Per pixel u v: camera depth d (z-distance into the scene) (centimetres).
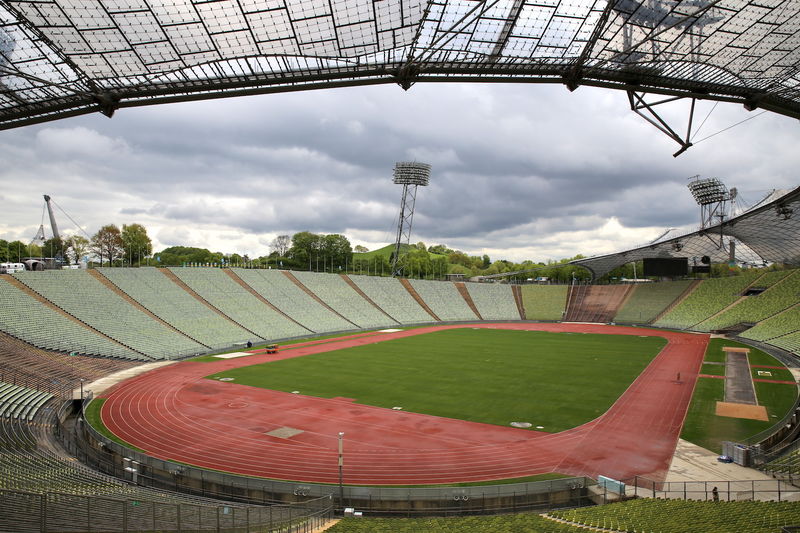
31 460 2883
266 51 2439
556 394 5072
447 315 13125
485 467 3294
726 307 10931
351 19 2272
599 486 2922
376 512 2789
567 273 18862
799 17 2425
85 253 14762
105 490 2505
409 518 2573
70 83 2494
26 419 3938
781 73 2848
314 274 12712
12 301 6875
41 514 1683
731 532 1953
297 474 3192
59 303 7419
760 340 8462
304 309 10869
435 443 3709
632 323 12169
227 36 2359
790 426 4059
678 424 4116
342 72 2553
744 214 8862
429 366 6562
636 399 4875
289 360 7025
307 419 4262
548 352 7738
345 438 3812
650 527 2125
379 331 10750
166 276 9812
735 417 4291
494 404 4712
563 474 3180
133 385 5434
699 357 7244
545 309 13762
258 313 9906
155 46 2386
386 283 13738
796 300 9550
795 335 7894
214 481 3002
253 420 4238
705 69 2744
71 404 4519
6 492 1770
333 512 2733
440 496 2833
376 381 5659
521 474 3184
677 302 12231
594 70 2597
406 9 2234
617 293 13675
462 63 2511
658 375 5972
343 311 11519
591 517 2362
